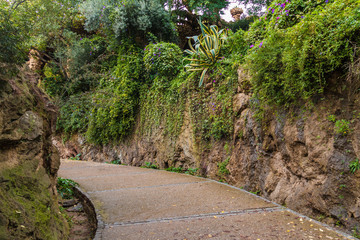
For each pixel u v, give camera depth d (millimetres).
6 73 1803
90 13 9273
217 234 2486
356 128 2377
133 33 9180
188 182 4879
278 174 3533
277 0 3953
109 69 9734
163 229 2662
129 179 5430
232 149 4750
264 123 3758
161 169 7039
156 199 3787
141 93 8266
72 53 10133
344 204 2461
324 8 2959
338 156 2537
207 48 5500
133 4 8633
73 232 2996
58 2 9766
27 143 2062
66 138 11414
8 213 1536
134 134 8320
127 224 2840
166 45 7602
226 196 3766
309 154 2883
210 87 5508
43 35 9312
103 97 8641
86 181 5301
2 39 1703
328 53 2475
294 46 2875
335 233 2342
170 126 6758
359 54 2320
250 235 2422
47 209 2041
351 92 2434
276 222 2691
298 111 3137
